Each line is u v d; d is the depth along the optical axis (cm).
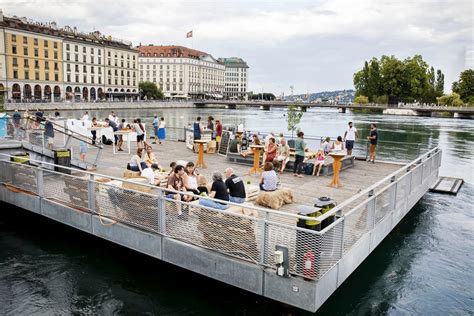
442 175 2300
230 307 830
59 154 1458
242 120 7319
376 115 10244
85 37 12031
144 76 18088
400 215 1167
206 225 809
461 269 1062
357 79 12875
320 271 685
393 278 1005
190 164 1032
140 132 2025
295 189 1342
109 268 992
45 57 10412
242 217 756
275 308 822
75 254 1070
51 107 8369
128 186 1042
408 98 11194
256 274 738
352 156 1844
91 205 1016
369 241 902
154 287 904
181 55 18062
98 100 11325
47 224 1291
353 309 855
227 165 1773
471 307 875
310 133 4828
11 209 1408
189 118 7394
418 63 11144
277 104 12031
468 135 4662
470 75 10756
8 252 1077
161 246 875
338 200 1197
